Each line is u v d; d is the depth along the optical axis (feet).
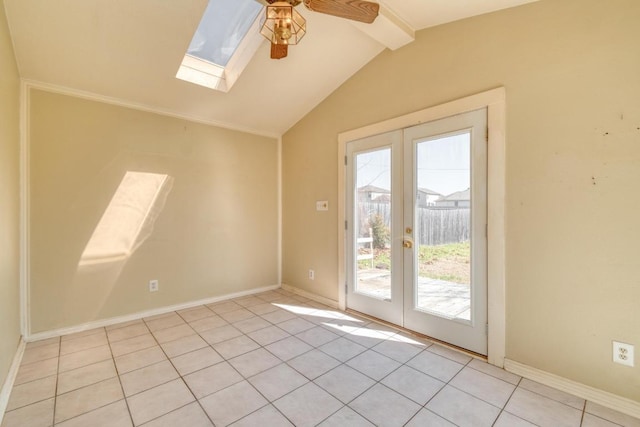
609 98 5.61
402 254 9.12
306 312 10.81
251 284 13.16
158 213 10.57
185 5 6.91
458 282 7.88
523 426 5.18
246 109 11.57
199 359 7.50
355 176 10.55
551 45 6.24
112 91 9.34
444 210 8.13
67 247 8.89
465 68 7.58
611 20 5.57
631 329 5.45
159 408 5.68
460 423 5.27
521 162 6.68
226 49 9.46
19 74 7.97
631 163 5.42
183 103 10.53
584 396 5.90
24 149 8.18
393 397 6.00
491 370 6.95
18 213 7.94
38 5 6.38
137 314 10.14
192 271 11.40
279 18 5.47
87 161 9.20
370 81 9.93
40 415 5.46
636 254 5.40
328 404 5.80
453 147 7.90
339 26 8.33
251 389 6.27
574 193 6.01
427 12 7.54
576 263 6.01
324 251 11.82
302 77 10.30
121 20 7.02
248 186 13.02
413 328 8.89
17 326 7.68
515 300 6.82
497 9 6.98
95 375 6.77
